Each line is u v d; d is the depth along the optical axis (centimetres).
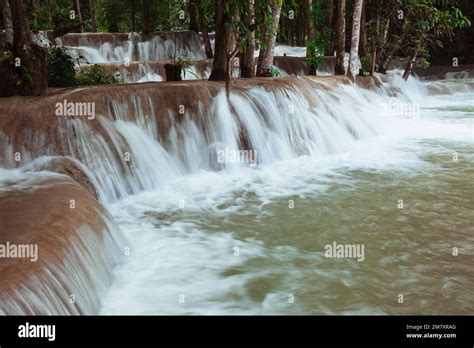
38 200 422
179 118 752
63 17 1848
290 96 921
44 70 724
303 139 890
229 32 942
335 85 1351
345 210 577
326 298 377
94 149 625
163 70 1467
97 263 385
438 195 627
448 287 389
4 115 609
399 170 763
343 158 859
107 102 678
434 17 1808
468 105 1673
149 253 460
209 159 763
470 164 791
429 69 2378
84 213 412
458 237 489
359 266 430
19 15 700
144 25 2048
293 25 2717
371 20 1888
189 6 2014
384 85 1706
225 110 800
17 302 273
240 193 654
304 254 457
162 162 703
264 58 1222
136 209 587
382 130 1123
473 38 2592
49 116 621
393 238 489
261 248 473
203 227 530
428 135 1075
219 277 412
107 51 1872
